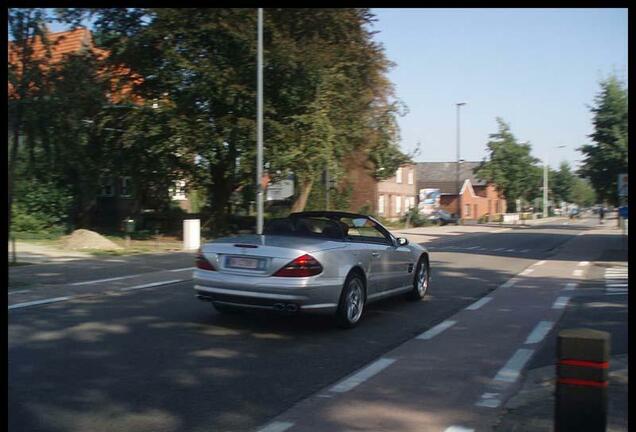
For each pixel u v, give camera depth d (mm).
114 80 22891
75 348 7027
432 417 4922
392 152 30750
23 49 14359
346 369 6270
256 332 7934
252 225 30969
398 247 9727
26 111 14641
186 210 35188
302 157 22578
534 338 7730
